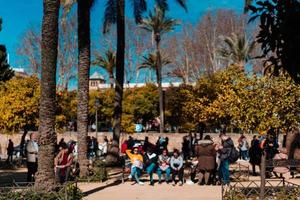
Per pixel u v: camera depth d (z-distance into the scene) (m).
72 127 41.41
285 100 12.41
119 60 22.28
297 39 6.68
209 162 15.80
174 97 38.47
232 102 12.97
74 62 45.97
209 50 57.75
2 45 34.53
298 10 6.67
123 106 44.75
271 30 6.85
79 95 17.20
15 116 28.27
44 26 11.30
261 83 12.57
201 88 30.83
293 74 6.85
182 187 15.28
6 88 29.45
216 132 39.81
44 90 11.12
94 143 27.75
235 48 49.97
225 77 22.53
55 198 10.02
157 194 13.55
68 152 13.84
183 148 26.45
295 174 19.20
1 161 26.56
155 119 46.84
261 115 12.46
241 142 28.97
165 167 16.22
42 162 10.70
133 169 16.20
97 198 12.70
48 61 11.19
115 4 26.11
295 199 10.86
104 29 26.70
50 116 11.02
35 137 15.80
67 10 22.09
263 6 6.86
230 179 16.86
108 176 17.81
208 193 13.67
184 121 35.75
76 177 15.21
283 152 19.75
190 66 59.19
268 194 11.41
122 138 39.06
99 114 44.94
